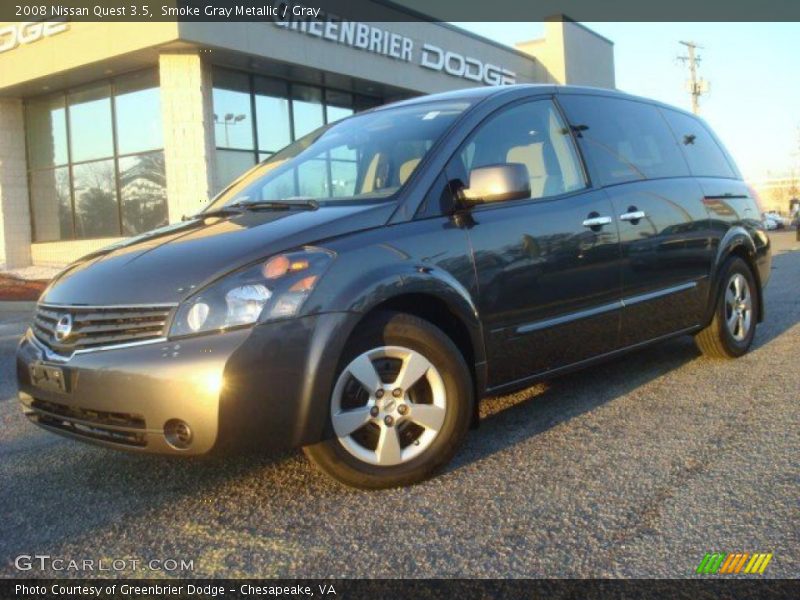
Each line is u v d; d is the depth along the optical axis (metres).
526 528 2.91
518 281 3.77
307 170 4.26
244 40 14.62
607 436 3.95
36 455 4.12
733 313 5.53
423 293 3.36
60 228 17.77
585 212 4.21
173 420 2.91
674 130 5.42
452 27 20.19
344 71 16.80
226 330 2.92
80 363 3.09
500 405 4.64
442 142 3.79
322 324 3.04
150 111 15.78
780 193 77.19
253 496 3.34
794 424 4.00
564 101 4.57
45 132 17.77
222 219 3.75
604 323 4.29
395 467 3.31
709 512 2.98
